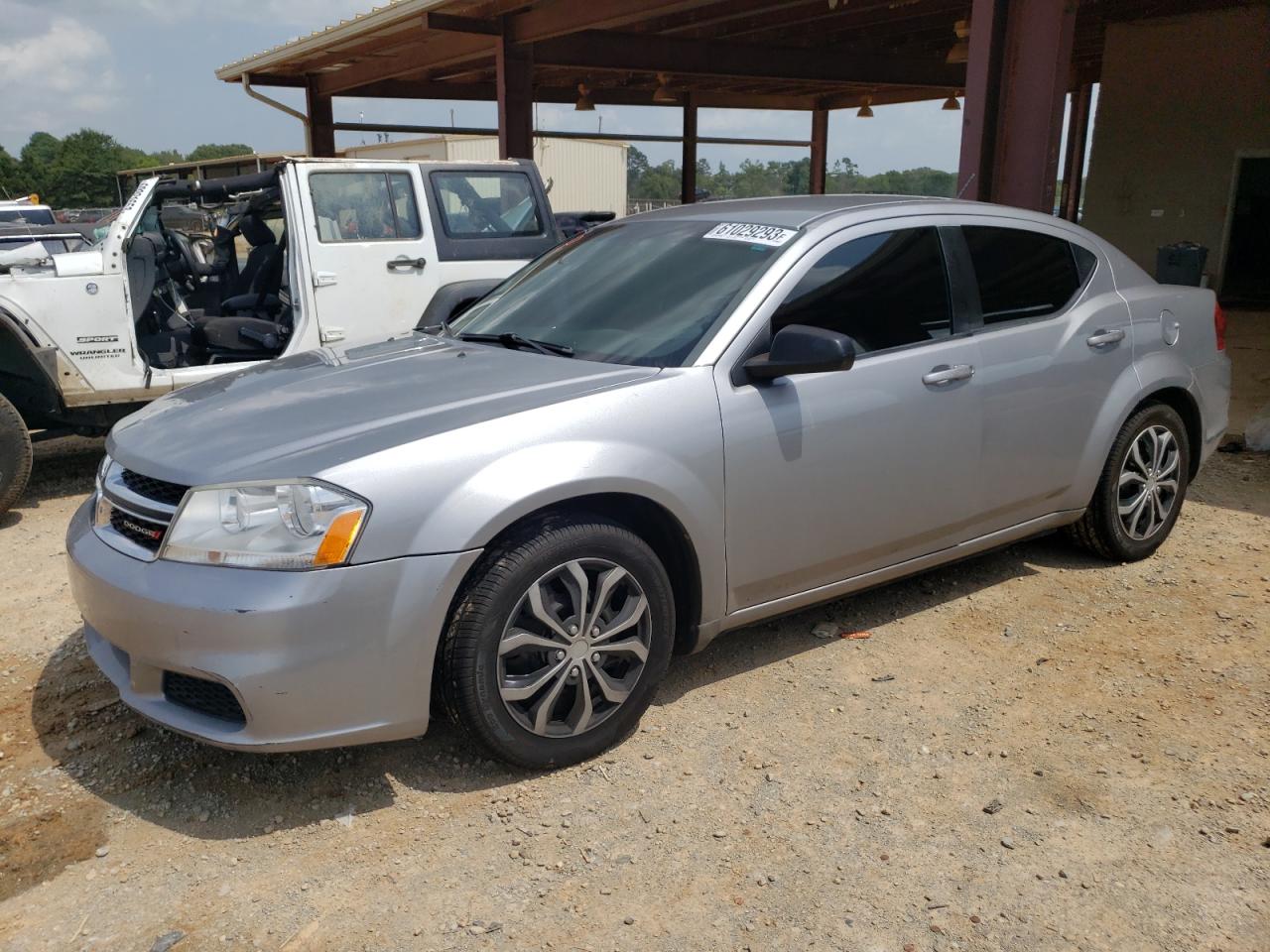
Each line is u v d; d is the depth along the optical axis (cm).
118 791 304
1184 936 242
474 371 341
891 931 245
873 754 319
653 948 240
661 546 331
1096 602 432
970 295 395
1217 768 310
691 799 297
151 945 242
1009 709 346
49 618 433
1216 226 1500
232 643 262
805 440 340
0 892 261
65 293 587
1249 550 492
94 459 727
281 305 711
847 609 427
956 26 1164
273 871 268
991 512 405
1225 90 1452
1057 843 276
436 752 321
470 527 277
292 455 281
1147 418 455
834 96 2272
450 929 246
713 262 367
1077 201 2314
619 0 1066
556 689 301
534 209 776
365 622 269
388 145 3012
